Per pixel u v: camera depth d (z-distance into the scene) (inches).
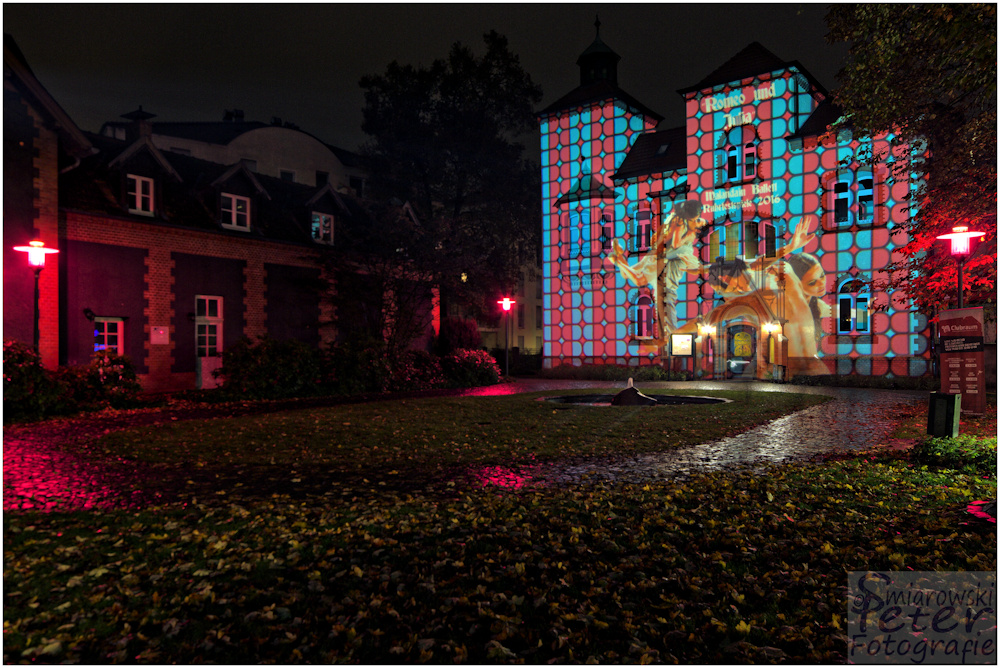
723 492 247.0
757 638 134.6
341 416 523.2
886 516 212.2
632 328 1176.2
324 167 1787.6
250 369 705.0
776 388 839.7
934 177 456.1
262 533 202.1
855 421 471.5
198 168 906.1
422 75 1328.7
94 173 749.3
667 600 150.5
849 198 949.2
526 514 220.8
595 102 1226.0
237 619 142.6
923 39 375.9
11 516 224.7
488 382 1003.9
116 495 257.6
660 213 1138.0
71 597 154.3
